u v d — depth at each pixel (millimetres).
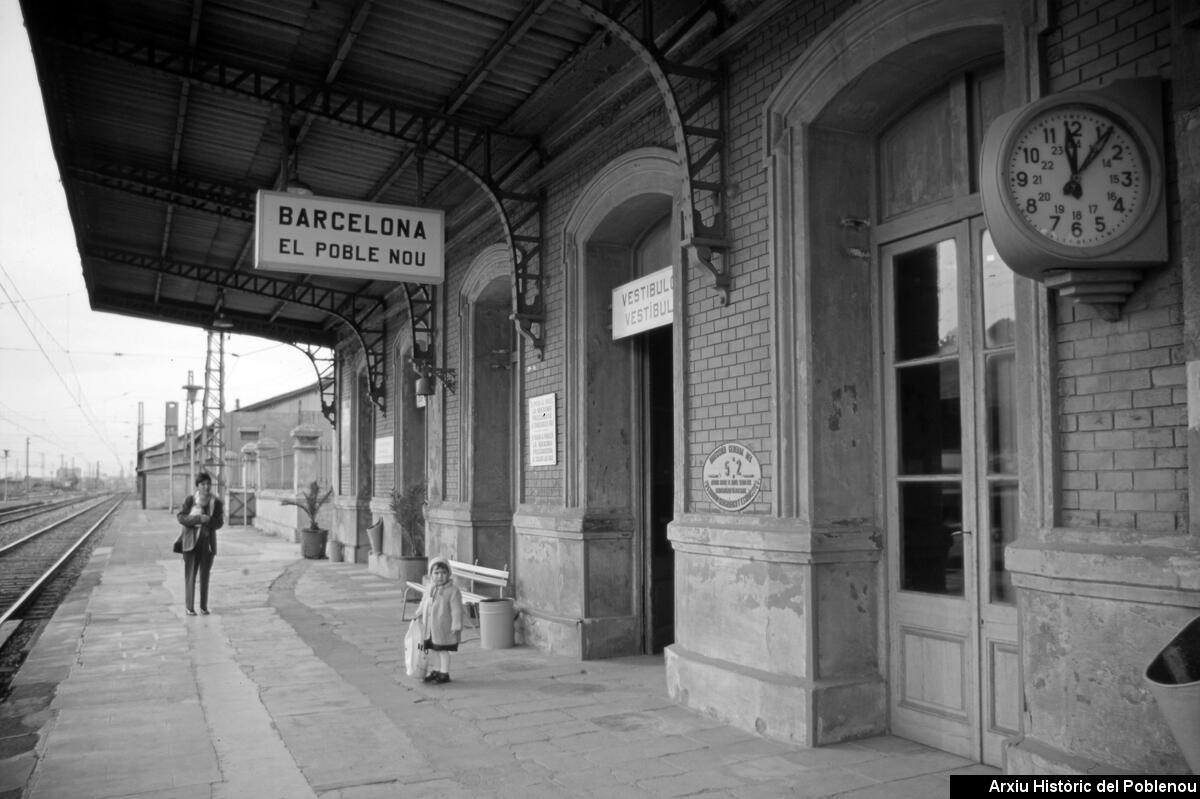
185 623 10852
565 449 8891
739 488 6250
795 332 5832
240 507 39562
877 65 5305
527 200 9516
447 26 7566
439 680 7438
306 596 13477
